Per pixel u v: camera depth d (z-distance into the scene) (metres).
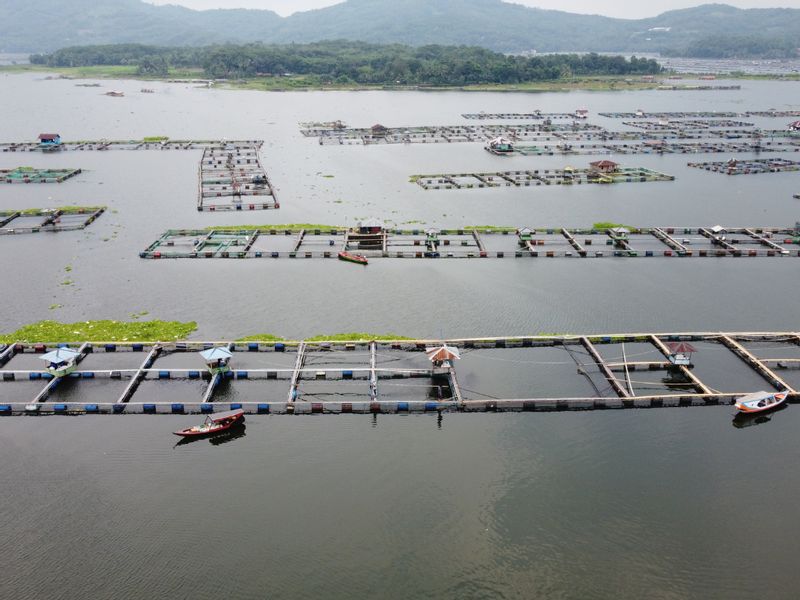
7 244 91.44
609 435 50.31
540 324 68.50
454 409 53.16
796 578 37.69
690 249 91.06
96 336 64.12
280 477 45.53
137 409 52.75
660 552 39.41
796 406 54.69
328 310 71.25
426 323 68.31
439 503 43.09
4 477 45.34
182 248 90.38
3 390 55.72
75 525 41.22
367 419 52.19
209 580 37.38
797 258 89.75
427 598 36.31
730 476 45.94
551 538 40.41
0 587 36.91
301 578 37.53
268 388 56.31
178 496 43.69
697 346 64.25
